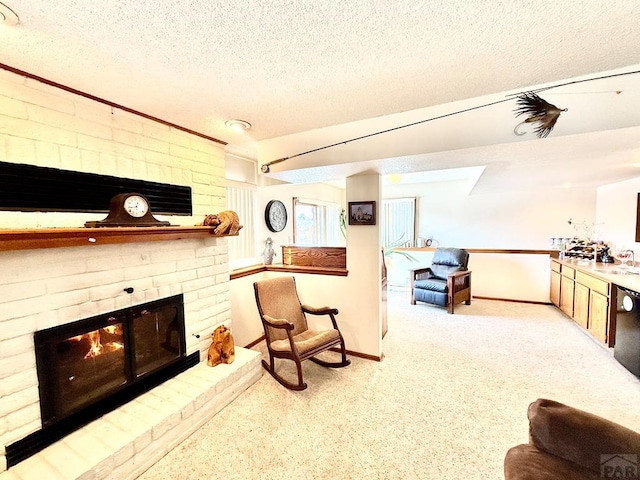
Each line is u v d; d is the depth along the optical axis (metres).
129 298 1.80
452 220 5.63
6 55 1.16
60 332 1.50
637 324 2.38
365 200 2.84
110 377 1.79
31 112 1.39
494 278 4.99
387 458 1.64
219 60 1.20
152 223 1.74
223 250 2.51
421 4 0.88
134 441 1.52
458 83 1.44
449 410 2.06
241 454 1.68
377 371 2.62
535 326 3.72
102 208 1.66
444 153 2.04
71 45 1.09
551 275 4.52
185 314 2.17
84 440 1.50
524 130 1.76
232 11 0.90
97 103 1.62
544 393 2.26
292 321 2.84
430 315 4.20
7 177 1.32
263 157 2.58
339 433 1.84
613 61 1.25
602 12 0.93
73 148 1.54
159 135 1.97
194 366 2.23
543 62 1.25
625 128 1.56
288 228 4.52
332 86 1.45
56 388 1.50
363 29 1.00
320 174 2.78
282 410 2.06
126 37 1.04
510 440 1.77
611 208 4.04
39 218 1.44
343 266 3.12
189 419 1.81
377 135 2.17
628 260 3.51
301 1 0.85
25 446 1.39
